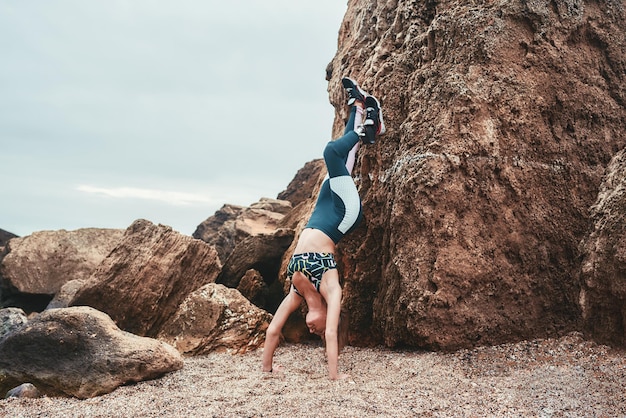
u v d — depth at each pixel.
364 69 7.41
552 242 5.91
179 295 8.14
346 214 5.84
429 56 6.55
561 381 4.63
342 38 8.93
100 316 5.71
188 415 4.27
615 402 4.19
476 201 5.87
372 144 6.79
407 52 6.82
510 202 5.92
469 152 5.88
